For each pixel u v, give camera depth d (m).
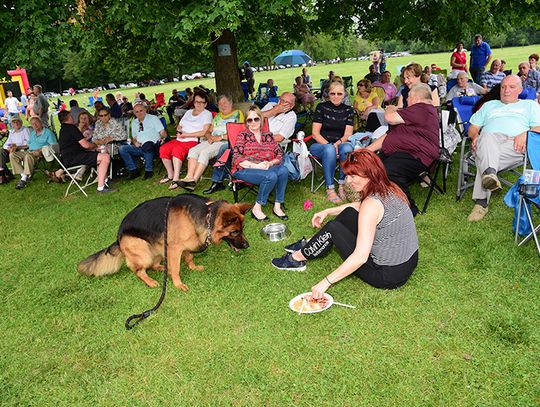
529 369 2.49
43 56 6.61
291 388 2.51
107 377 2.73
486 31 10.12
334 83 5.51
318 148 5.41
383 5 9.70
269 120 6.33
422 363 2.61
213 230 3.48
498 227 4.31
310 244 3.48
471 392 2.37
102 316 3.39
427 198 4.88
